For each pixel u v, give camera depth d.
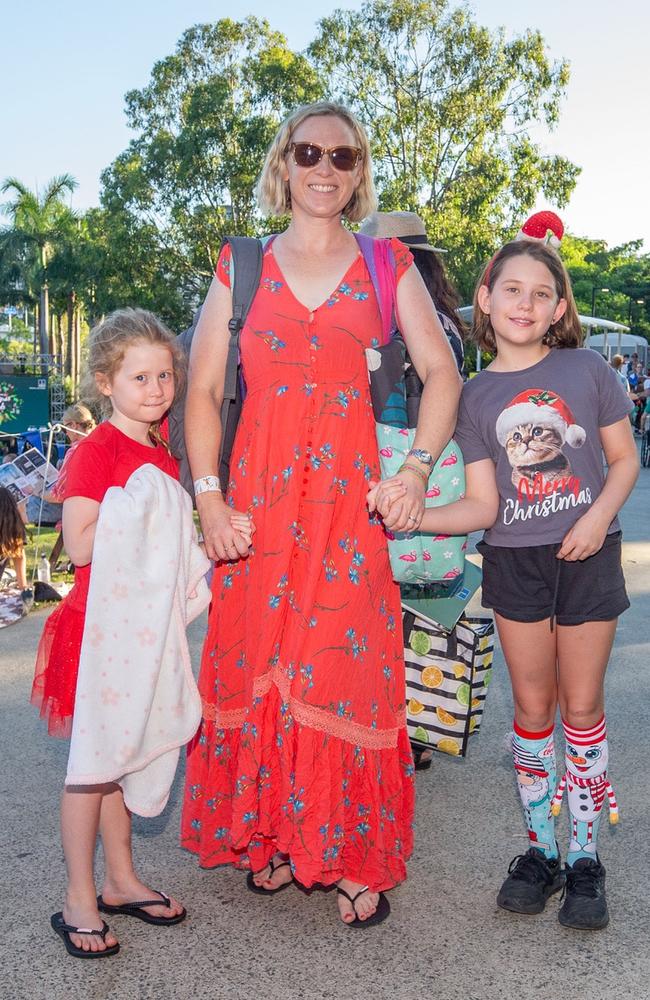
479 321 2.93
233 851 2.87
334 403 2.64
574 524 2.69
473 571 3.38
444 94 36.28
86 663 2.47
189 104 37.25
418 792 3.61
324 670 2.59
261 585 2.65
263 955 2.56
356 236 2.84
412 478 2.54
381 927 2.69
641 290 88.75
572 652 2.72
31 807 3.50
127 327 2.66
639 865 3.03
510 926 2.69
